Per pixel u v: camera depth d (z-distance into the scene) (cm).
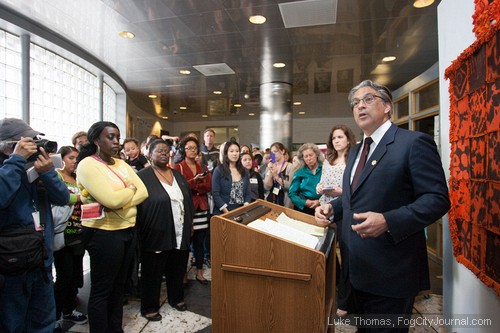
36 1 324
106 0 322
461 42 161
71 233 203
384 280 113
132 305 238
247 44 446
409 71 576
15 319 130
